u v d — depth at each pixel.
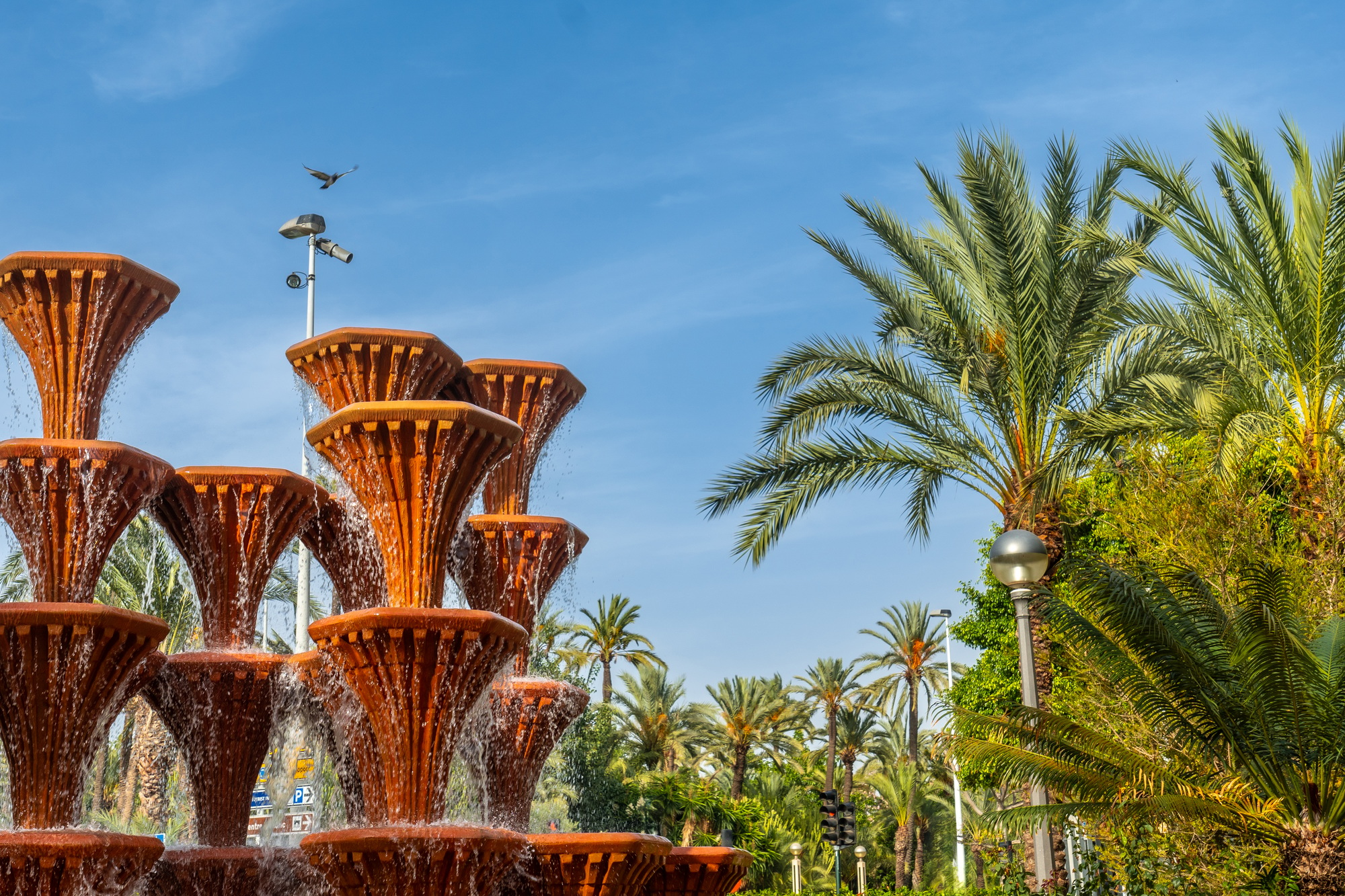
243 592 11.09
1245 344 17.59
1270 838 12.43
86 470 10.01
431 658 9.84
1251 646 11.94
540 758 11.91
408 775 9.84
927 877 56.00
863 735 53.72
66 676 9.32
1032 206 17.52
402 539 10.52
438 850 9.30
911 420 18.02
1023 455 17.53
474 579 12.20
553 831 12.22
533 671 27.98
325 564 11.92
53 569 9.94
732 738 50.09
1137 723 15.52
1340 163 15.93
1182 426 16.91
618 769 37.91
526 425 12.83
